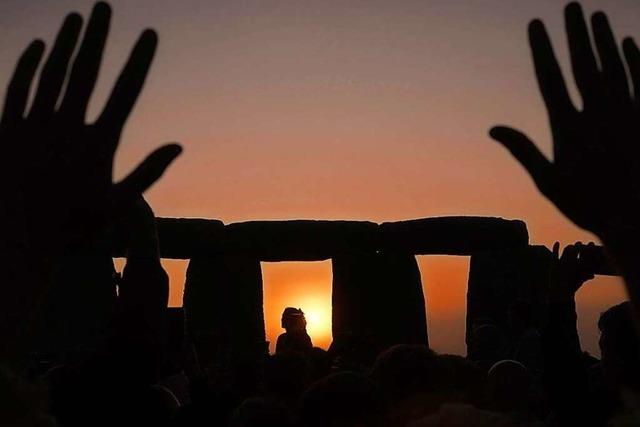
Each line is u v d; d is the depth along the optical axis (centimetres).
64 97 96
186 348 357
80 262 1603
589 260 251
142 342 204
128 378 207
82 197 96
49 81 95
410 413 278
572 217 101
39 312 103
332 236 1761
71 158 96
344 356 633
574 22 101
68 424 213
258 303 1741
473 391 378
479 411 271
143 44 98
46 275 97
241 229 1747
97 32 95
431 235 1748
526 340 654
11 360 98
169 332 352
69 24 95
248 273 1744
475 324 980
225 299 1727
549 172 101
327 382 263
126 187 97
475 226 1742
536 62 102
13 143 96
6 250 96
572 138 100
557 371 256
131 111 98
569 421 255
